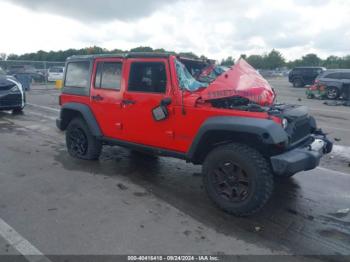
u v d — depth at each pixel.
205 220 3.49
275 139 3.18
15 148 6.38
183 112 3.90
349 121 10.10
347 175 5.06
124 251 2.89
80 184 4.50
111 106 4.79
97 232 3.21
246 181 3.46
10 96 10.08
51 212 3.63
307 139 4.05
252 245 3.02
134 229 3.28
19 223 3.37
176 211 3.70
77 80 5.38
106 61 4.83
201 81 4.45
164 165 5.42
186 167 5.33
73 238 3.09
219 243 3.04
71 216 3.54
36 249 2.91
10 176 4.78
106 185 4.48
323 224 3.46
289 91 23.17
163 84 4.14
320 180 4.82
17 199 3.97
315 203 3.99
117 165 5.38
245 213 3.49
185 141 3.97
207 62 4.96
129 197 4.09
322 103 15.41
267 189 3.36
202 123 3.74
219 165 3.63
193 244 3.02
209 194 3.75
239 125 3.35
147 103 4.27
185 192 4.28
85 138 5.51
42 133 7.83
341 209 3.83
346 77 16.88
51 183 4.52
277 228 3.35
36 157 5.78
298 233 3.25
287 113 3.73
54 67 24.12
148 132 4.36
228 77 3.83
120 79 4.64
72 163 5.45
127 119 4.59
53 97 16.08
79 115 5.59
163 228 3.31
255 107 3.70
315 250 2.96
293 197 4.17
